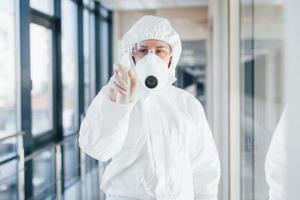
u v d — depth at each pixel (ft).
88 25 15.85
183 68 19.72
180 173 3.31
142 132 3.26
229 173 7.77
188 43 19.16
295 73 1.43
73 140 12.96
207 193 3.58
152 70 3.28
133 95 3.08
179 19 18.92
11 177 8.55
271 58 3.53
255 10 4.81
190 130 3.46
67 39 13.32
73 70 14.28
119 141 3.09
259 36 4.40
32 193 9.66
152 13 18.94
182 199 3.30
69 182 12.31
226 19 8.45
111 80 3.10
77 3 14.30
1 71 8.66
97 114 3.04
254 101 4.86
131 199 3.28
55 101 12.18
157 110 3.44
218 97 9.23
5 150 8.83
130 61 3.60
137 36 3.51
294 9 1.44
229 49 7.90
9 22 9.09
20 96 9.46
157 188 3.20
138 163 3.25
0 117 8.64
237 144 6.82
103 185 3.51
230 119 7.63
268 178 2.91
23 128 9.52
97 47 17.01
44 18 11.15
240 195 6.46
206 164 3.59
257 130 4.63
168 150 3.27
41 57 11.09
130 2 16.97
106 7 18.06
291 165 1.47
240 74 6.46
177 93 3.70
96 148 3.09
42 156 10.86
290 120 1.48
